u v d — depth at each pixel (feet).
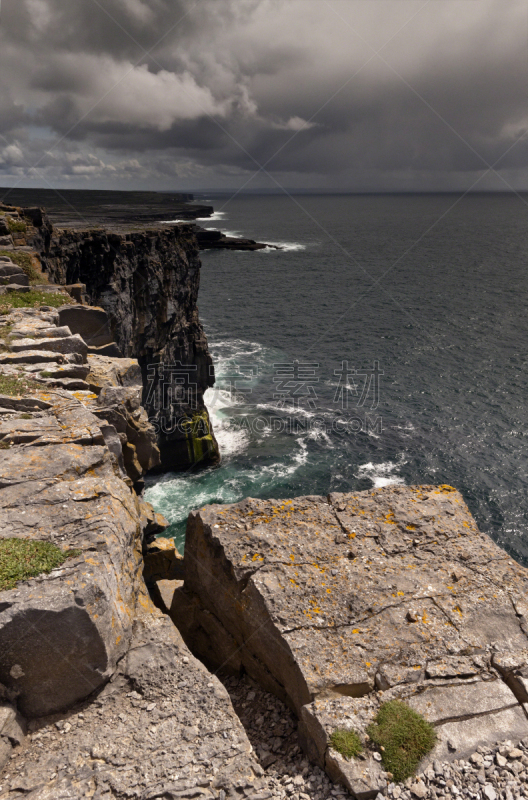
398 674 22.97
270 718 25.82
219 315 309.42
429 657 23.50
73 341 50.44
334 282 407.64
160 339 159.94
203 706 22.82
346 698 22.54
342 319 300.40
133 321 144.36
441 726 21.07
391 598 26.11
